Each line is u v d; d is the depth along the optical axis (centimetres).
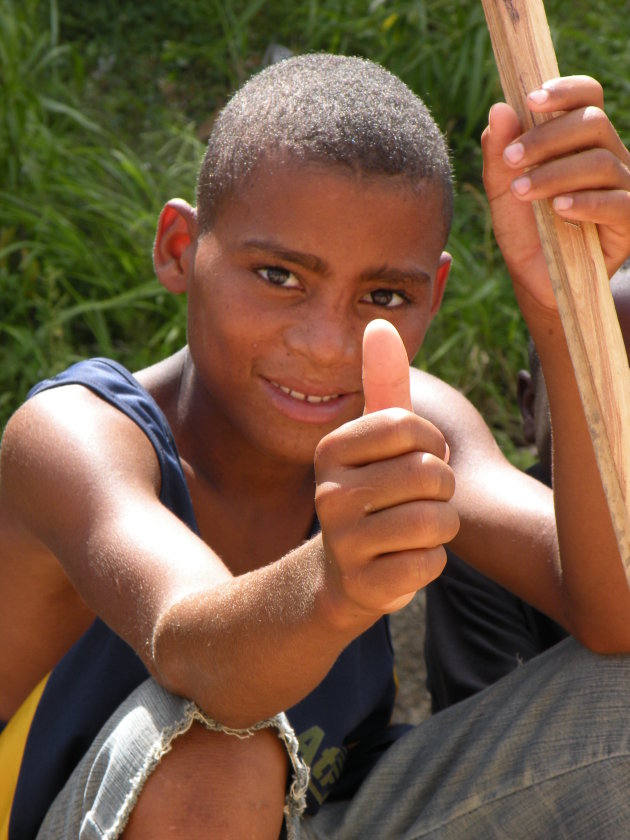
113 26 501
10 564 185
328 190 174
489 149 152
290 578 129
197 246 192
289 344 179
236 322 181
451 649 230
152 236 408
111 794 142
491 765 172
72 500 165
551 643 238
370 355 121
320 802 197
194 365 193
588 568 174
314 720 198
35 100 429
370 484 119
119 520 159
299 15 506
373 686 212
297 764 146
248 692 135
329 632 126
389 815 184
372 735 218
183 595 143
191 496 201
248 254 179
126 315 393
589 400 130
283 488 206
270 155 177
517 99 136
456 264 412
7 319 384
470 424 224
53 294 378
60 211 415
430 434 120
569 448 172
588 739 164
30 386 364
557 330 165
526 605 235
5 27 443
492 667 226
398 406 122
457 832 174
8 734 180
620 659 171
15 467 178
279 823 145
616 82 470
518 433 389
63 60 479
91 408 179
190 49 492
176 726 140
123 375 189
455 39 470
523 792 168
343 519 120
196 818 138
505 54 136
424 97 463
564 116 134
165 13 511
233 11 513
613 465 129
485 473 214
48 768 173
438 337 403
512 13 135
